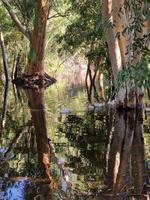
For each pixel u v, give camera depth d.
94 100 18.03
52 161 7.12
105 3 12.59
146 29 11.26
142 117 12.38
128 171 6.54
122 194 5.45
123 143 8.66
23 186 5.73
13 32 34.28
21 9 27.41
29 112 13.55
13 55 35.16
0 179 6.05
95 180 6.05
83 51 27.67
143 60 5.60
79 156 7.48
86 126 10.78
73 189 5.63
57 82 30.05
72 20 26.17
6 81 27.09
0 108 14.47
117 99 13.70
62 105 15.82
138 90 13.52
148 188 5.68
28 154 7.62
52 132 9.87
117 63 13.18
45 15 26.42
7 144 8.47
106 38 13.45
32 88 24.52
